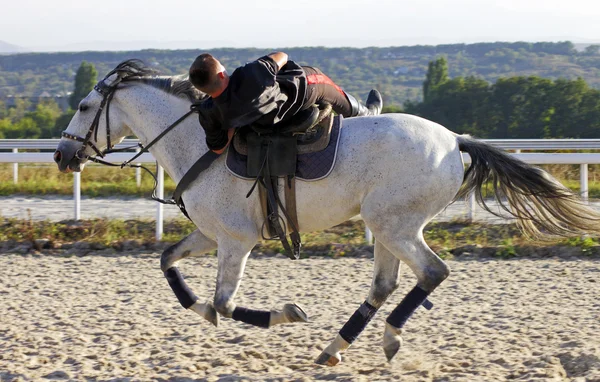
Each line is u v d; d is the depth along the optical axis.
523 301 7.50
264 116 5.42
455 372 5.38
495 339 6.20
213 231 5.76
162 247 10.35
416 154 5.45
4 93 148.25
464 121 31.91
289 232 5.74
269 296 7.86
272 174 5.52
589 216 5.67
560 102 30.16
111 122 6.19
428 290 5.48
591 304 7.32
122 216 12.58
